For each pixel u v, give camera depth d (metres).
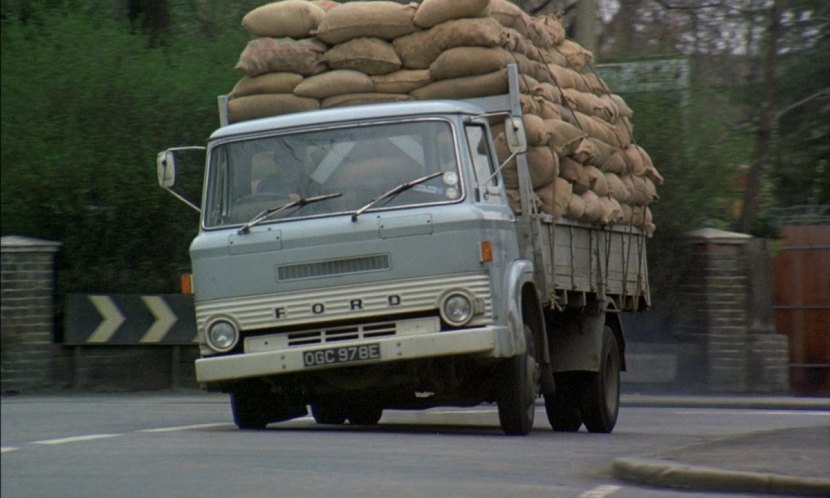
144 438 39.66
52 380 68.56
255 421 45.19
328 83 45.00
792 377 82.12
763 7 104.25
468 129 42.53
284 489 29.86
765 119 103.50
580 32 86.31
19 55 73.31
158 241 74.44
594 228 50.72
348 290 40.75
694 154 82.25
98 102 72.75
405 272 40.56
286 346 41.16
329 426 52.34
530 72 47.94
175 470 32.47
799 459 34.88
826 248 82.06
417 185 41.28
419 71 45.34
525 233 44.44
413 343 40.25
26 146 71.94
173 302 70.50
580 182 48.31
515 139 41.84
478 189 41.75
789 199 112.12
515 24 48.03
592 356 51.34
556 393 52.31
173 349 71.06
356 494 29.44
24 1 77.69
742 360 78.19
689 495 31.56
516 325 41.72
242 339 41.75
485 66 44.78
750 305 79.06
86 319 69.25
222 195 42.59
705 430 53.44
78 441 38.72
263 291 41.25
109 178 72.31
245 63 45.84
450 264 40.50
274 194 42.06
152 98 73.25
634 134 81.00
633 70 85.06
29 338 67.94
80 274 73.31
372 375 41.84
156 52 75.38
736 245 79.12
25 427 44.59
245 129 42.91
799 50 106.62
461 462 35.19
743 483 32.19
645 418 61.00
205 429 44.53
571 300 49.06
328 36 45.69
